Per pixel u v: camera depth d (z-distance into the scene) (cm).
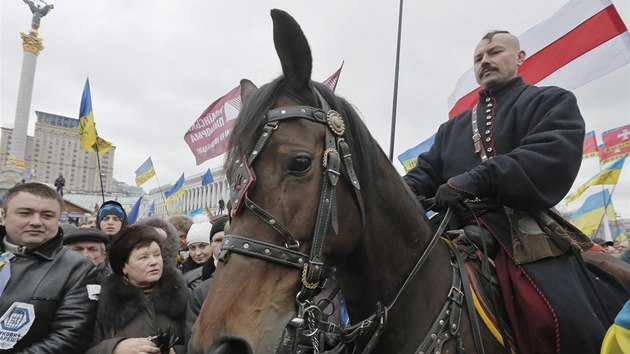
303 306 136
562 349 173
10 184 2916
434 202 216
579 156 192
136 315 277
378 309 167
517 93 233
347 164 153
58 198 278
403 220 182
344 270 175
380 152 184
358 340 180
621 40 458
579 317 174
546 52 514
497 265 199
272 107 150
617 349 148
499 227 201
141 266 283
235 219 140
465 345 177
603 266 246
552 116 200
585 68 479
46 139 8588
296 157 140
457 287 187
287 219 136
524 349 181
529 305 179
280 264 134
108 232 453
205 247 488
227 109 863
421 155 278
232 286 130
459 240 219
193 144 908
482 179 189
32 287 253
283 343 129
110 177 9350
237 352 126
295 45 150
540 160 184
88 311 265
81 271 274
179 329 290
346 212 152
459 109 614
